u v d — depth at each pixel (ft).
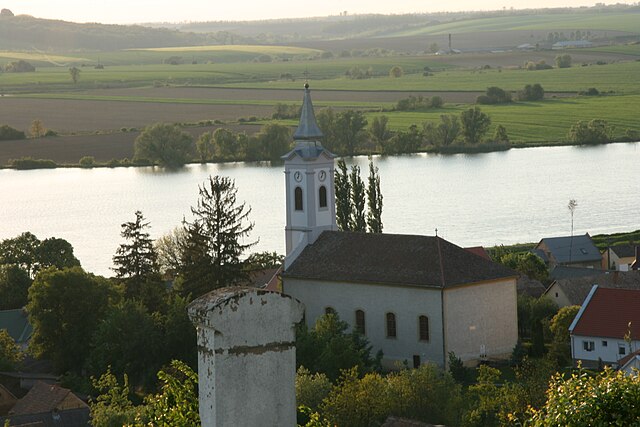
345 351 439.22
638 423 146.30
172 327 489.67
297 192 549.95
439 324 488.02
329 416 342.44
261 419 103.71
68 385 497.87
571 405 149.48
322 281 524.93
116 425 328.49
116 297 554.87
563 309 501.15
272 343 103.76
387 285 501.97
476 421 342.03
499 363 496.23
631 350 449.48
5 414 463.01
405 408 349.20
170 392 126.72
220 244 570.87
